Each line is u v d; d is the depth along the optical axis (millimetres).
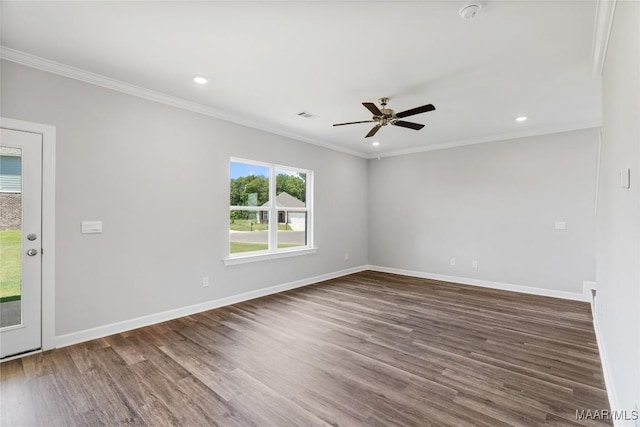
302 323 3484
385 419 1862
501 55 2562
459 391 2154
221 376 2352
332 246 5898
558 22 2105
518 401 2035
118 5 1977
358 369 2465
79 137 2939
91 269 3016
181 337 3080
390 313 3838
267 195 4891
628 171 1499
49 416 1896
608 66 2238
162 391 2156
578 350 2793
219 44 2441
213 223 4004
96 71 2910
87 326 2992
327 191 5781
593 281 4320
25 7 1987
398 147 5980
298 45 2445
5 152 2590
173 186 3611
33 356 2648
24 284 2670
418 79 3021
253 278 4516
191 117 3771
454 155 5551
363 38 2338
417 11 2014
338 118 4234
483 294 4734
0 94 2543
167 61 2715
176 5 1979
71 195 2896
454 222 5555
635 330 1362
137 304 3328
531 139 4781
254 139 4492
